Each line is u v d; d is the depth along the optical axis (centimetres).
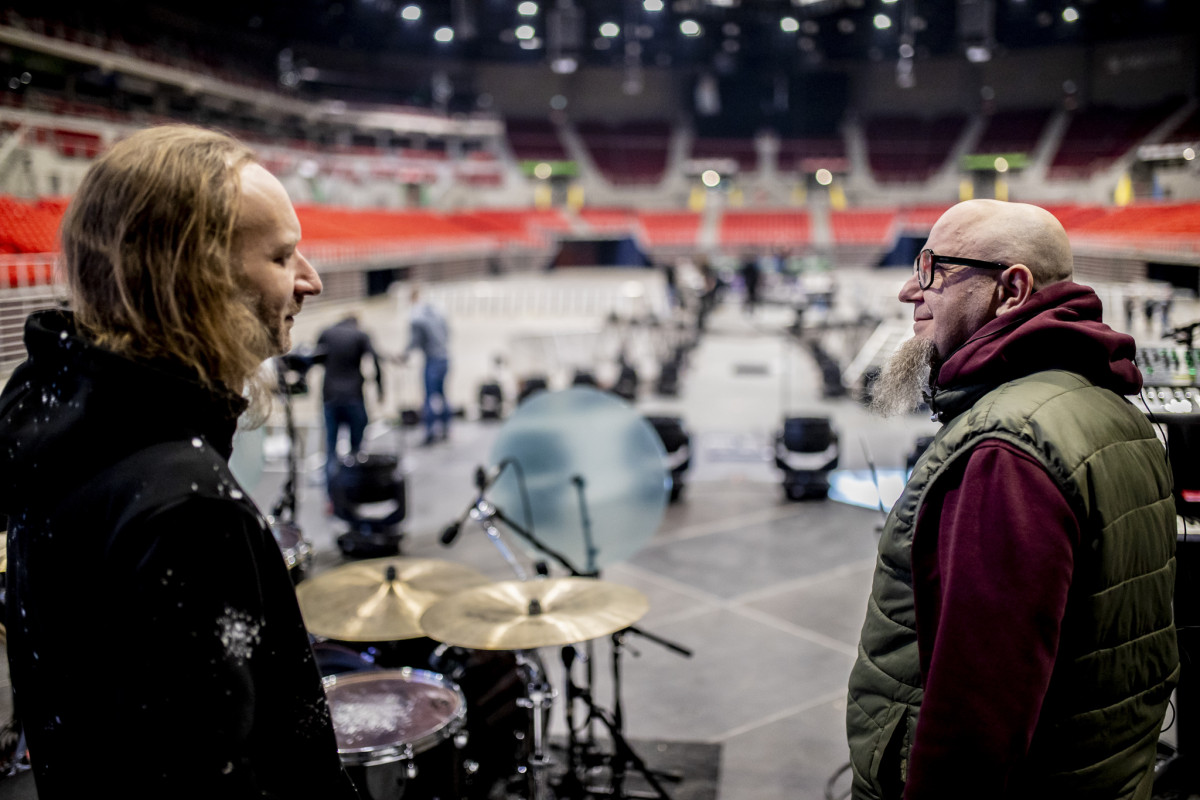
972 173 3922
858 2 2800
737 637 527
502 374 1463
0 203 1345
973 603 135
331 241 2562
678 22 3519
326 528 712
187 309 101
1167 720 324
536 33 3625
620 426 412
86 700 99
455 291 2434
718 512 775
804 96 4122
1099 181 3538
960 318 167
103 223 102
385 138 3925
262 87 3198
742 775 382
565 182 4191
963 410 161
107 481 98
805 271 2462
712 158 4178
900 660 160
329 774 114
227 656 96
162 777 94
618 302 2375
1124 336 157
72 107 2108
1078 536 138
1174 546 161
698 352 1714
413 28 3628
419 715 276
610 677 477
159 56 2545
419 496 813
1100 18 3388
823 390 1252
